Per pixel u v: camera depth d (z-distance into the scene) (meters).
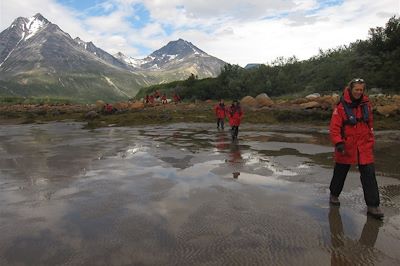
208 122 24.16
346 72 33.94
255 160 9.22
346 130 5.14
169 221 4.83
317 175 7.41
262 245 4.08
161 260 3.75
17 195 6.15
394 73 29.95
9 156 10.33
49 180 7.21
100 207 5.44
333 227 4.59
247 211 5.20
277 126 19.64
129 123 23.91
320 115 20.59
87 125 23.75
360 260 3.73
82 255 3.87
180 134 16.58
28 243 4.18
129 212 5.20
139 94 62.16
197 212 5.17
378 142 12.09
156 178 7.27
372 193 4.96
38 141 14.26
